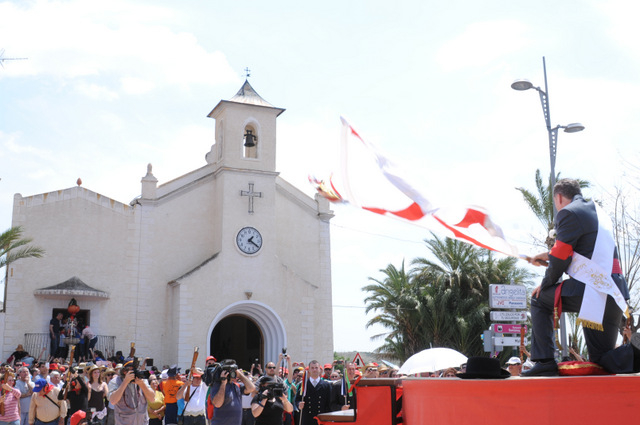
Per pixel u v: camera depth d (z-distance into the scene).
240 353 38.44
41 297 32.03
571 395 4.98
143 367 23.22
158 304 34.00
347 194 4.83
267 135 36.34
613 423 4.90
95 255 33.28
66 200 33.22
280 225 37.19
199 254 35.25
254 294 34.31
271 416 13.21
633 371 5.23
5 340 31.17
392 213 4.92
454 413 5.38
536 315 5.76
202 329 33.09
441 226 5.08
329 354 36.66
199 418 17.62
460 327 38.03
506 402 5.14
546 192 25.55
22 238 32.12
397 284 41.22
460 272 39.44
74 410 16.69
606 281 5.33
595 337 5.47
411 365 14.64
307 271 37.38
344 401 15.20
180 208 35.31
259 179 35.72
